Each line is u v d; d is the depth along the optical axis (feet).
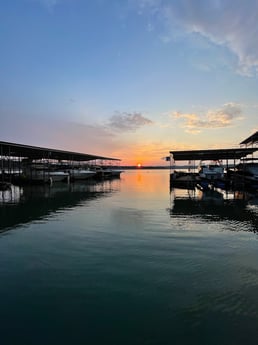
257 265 23.99
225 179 117.08
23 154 137.28
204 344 13.82
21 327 15.28
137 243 30.42
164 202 65.41
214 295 18.61
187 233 34.83
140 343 13.94
